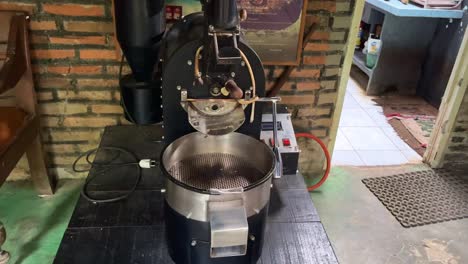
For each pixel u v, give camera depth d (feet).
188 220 3.68
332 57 6.88
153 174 5.56
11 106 6.28
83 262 4.15
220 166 4.35
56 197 7.02
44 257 5.89
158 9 5.13
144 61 5.48
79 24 6.07
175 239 3.94
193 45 3.85
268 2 6.13
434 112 11.18
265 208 3.88
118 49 6.27
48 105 6.66
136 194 5.17
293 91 7.14
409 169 8.64
